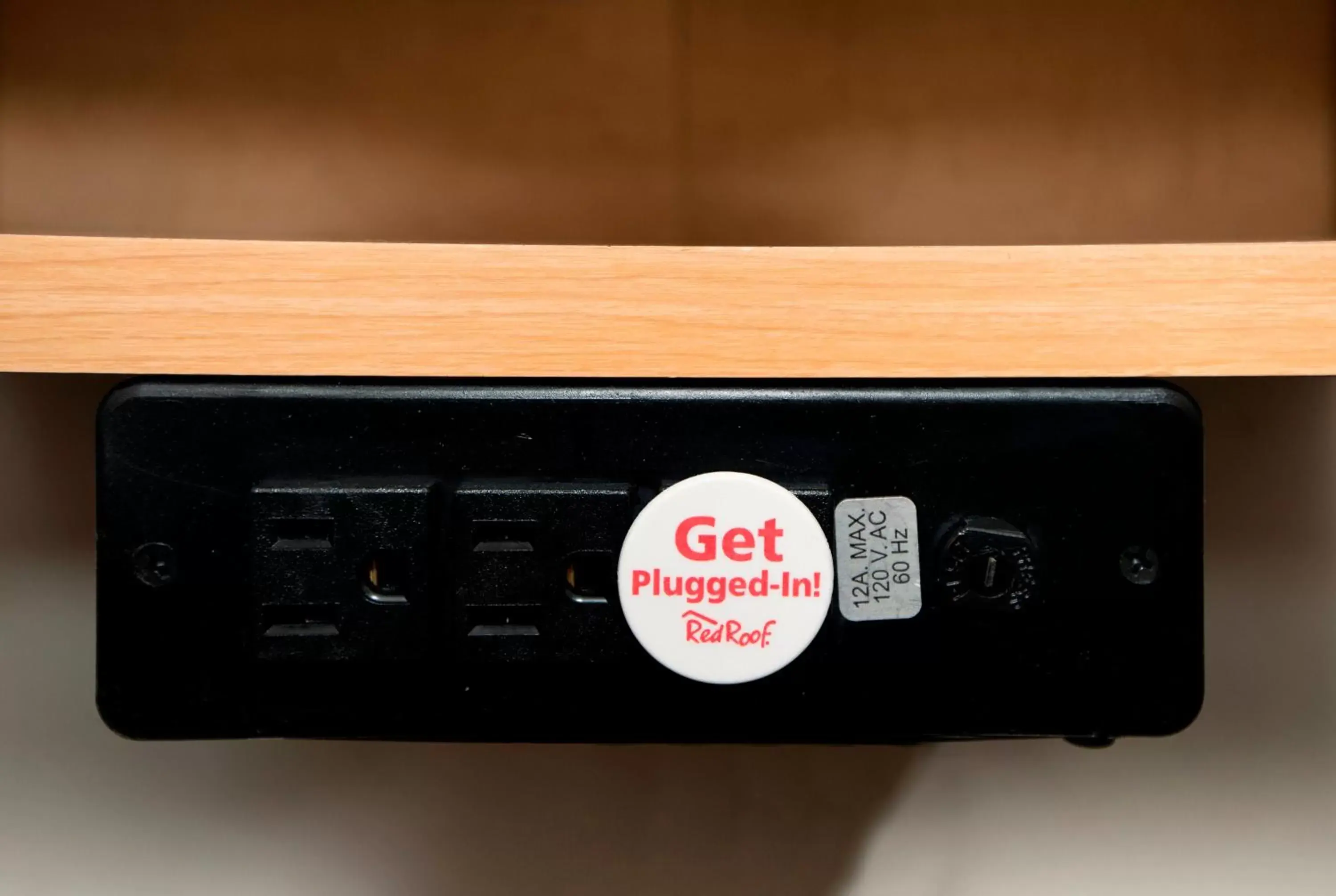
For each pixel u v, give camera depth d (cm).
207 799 41
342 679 27
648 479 27
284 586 27
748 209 37
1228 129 37
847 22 37
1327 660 41
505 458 27
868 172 37
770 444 27
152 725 27
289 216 36
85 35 36
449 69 37
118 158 36
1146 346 26
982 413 27
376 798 41
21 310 25
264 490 27
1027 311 26
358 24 36
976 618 27
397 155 37
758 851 41
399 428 27
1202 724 41
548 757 41
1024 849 41
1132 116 37
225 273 25
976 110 37
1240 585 41
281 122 36
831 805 41
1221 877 41
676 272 26
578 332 26
